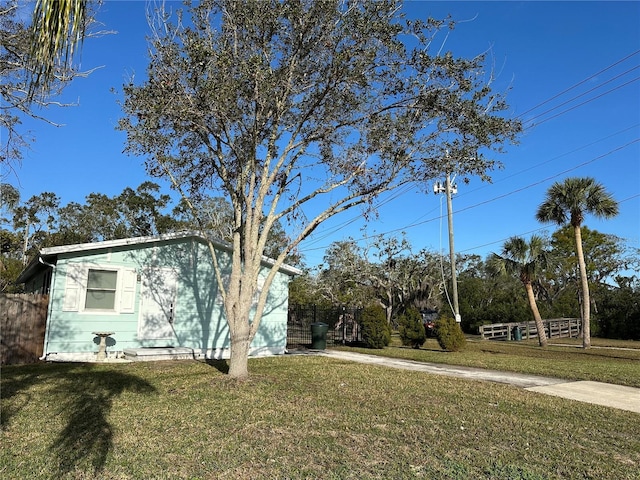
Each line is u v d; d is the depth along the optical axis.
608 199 21.12
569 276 39.53
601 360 15.84
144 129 8.87
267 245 19.91
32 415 6.45
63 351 12.05
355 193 9.95
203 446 5.27
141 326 13.16
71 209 38.62
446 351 18.23
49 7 3.55
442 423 6.59
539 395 9.05
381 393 8.64
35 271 15.99
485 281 40.50
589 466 5.00
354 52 8.60
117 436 5.55
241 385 8.75
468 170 9.47
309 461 4.89
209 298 14.30
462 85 8.90
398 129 9.26
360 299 29.33
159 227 37.88
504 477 4.59
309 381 9.68
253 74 8.36
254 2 8.48
